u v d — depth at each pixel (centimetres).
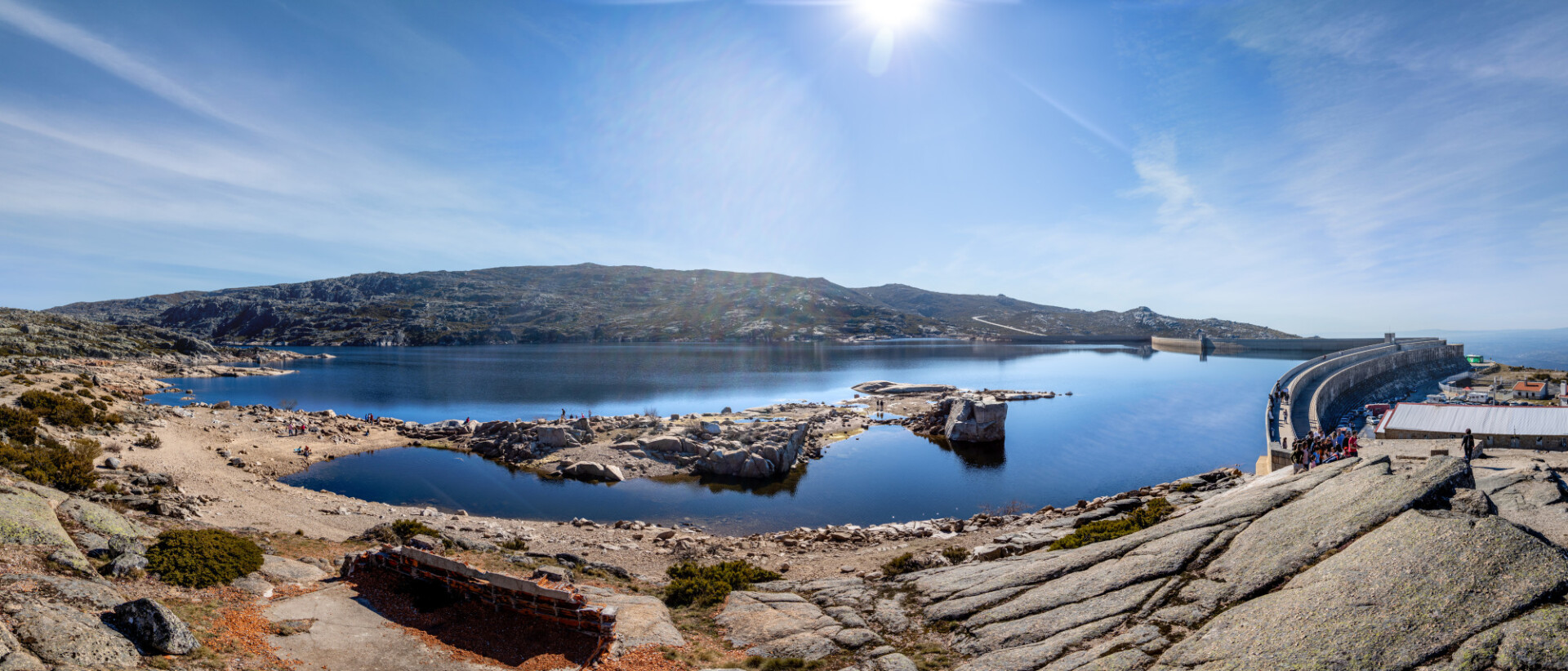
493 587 1836
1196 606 1493
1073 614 1627
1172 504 3109
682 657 1647
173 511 2852
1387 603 1245
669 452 5916
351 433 6931
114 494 2994
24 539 1647
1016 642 1566
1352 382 12912
